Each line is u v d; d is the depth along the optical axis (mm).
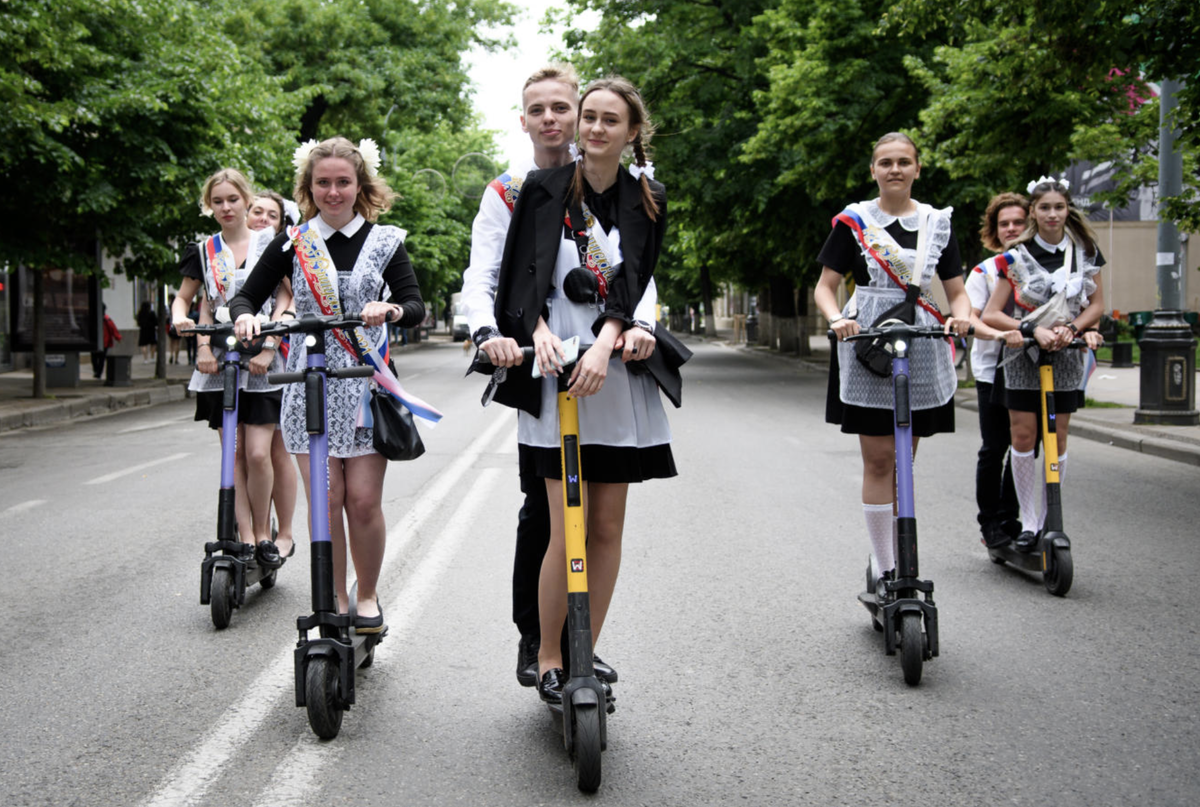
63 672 4188
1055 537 5273
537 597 3732
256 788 3117
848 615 4949
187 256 5527
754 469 9703
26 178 15984
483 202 3418
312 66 30797
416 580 5594
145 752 3385
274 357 5223
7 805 3002
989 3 10461
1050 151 14117
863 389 4461
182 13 19078
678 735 3533
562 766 3279
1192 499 8062
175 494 8570
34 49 14516
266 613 5035
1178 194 11312
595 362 3070
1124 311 40438
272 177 20906
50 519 7543
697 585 5508
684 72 24375
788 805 3006
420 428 13406
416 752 3385
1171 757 3320
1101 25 9211
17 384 20922
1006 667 4207
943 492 8367
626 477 3318
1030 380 5641
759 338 44000
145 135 16969
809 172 19938
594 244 3271
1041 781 3150
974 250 19547
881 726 3596
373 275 4051
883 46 19109
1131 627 4750
